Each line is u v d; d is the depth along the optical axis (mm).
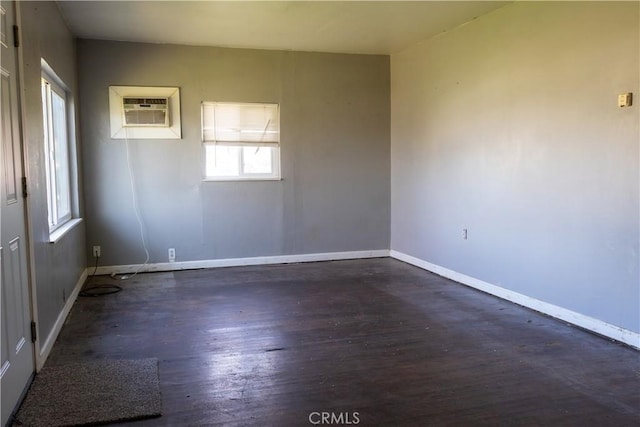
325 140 5891
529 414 2307
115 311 3932
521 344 3188
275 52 5633
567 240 3586
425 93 5328
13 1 2441
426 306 4059
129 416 2271
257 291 4570
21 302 2420
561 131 3602
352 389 2570
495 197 4312
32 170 2695
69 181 4664
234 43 5320
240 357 2994
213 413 2320
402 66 5773
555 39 3621
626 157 3125
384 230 6203
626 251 3148
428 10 4207
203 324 3617
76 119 4855
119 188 5262
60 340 3271
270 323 3643
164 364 2885
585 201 3428
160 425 2217
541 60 3758
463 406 2387
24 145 2537
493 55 4266
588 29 3354
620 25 3131
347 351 3092
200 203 5520
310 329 3508
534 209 3881
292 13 4289
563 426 2205
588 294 3438
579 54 3430
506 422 2238
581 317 3498
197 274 5273
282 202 5801
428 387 2590
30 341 2584
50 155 3748
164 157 5367
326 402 2432
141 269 5387
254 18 4434
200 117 5438
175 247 5484
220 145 5547
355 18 4457
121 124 5211
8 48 2332
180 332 3441
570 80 3510
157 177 5367
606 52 3232
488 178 4391
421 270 5445
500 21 4172
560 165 3623
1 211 2102
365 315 3826
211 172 5555
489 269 4434
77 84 5000
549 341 3236
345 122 5941
